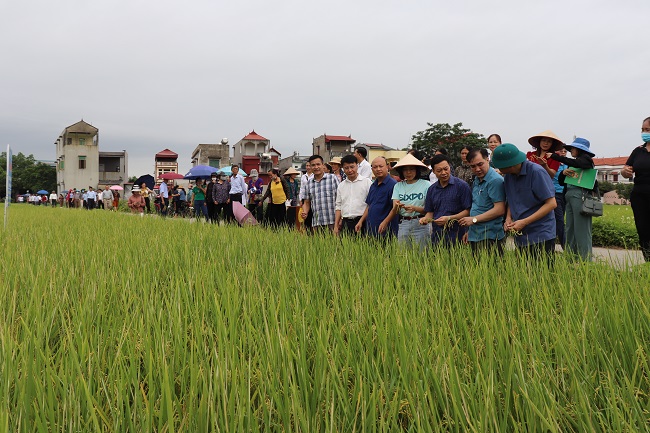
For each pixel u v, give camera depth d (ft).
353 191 30.09
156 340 10.44
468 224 22.00
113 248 24.70
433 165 24.29
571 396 8.77
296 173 50.24
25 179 371.76
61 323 13.16
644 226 27.63
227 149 232.94
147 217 65.16
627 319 11.53
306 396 8.30
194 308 13.21
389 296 14.19
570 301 13.12
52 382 8.63
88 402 7.82
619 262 16.93
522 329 11.20
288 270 18.12
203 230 35.55
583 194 27.20
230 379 8.84
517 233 20.21
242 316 13.05
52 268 18.35
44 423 7.59
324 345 10.19
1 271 18.86
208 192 61.52
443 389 8.58
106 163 275.39
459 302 13.39
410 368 9.12
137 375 9.53
